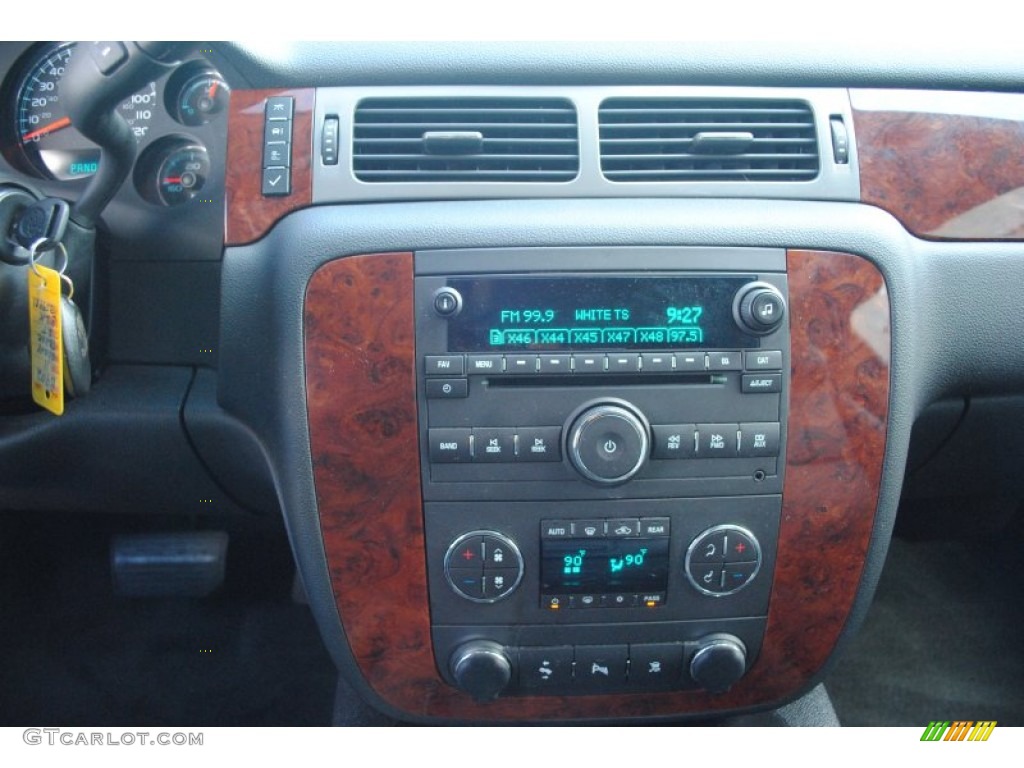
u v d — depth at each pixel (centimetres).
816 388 88
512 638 93
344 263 85
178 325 112
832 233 87
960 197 94
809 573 93
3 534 151
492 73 89
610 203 86
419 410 86
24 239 100
